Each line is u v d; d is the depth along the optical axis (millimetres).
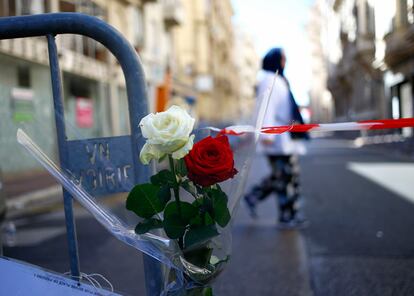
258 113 1298
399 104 18719
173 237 1138
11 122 10883
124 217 1249
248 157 1246
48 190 8188
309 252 3801
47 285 1212
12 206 6785
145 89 1405
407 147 14297
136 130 1379
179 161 1152
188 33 28719
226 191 1220
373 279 3076
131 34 17500
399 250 3742
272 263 3553
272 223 5043
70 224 1414
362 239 4148
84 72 13797
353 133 26688
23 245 4398
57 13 1375
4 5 10312
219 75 41094
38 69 11852
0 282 1234
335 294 2859
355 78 25156
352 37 16188
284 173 4730
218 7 40250
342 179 8734
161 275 1391
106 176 1380
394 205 5773
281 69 4309
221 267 1199
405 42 8891
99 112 15844
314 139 32469
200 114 30969
